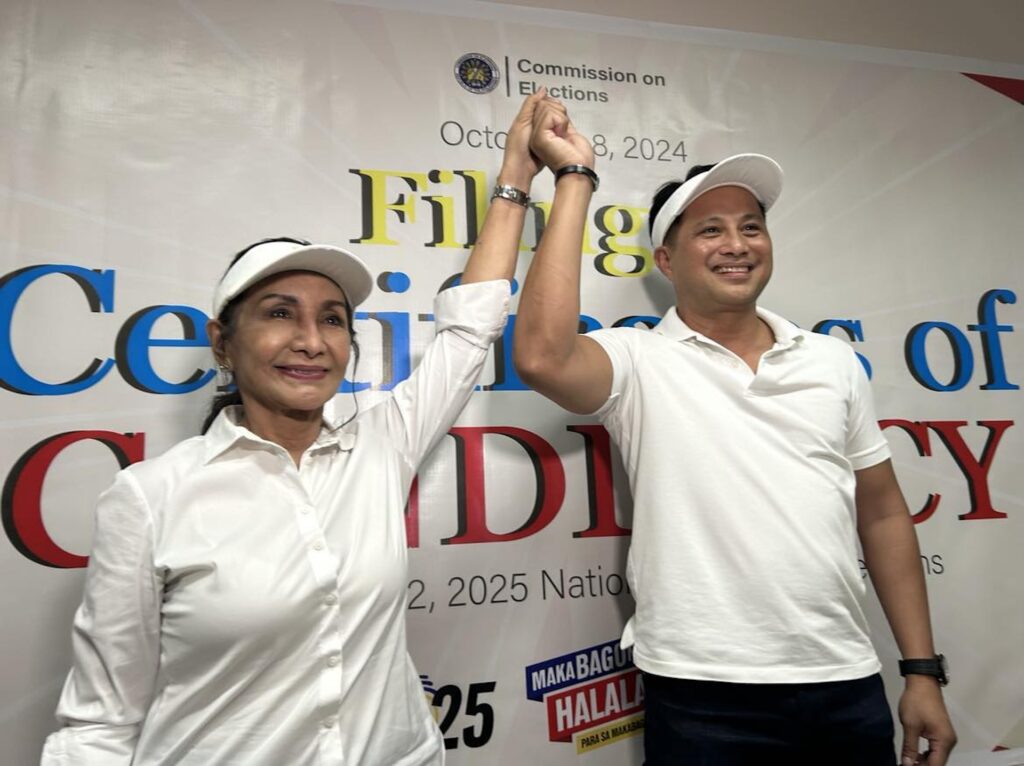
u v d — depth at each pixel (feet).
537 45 4.86
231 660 2.38
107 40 4.24
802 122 5.19
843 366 3.78
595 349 3.49
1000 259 5.32
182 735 2.42
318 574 2.51
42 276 3.96
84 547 3.81
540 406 4.44
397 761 2.68
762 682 3.04
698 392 3.50
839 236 5.09
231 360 2.86
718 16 5.22
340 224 4.38
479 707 4.09
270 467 2.73
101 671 2.45
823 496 3.34
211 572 2.42
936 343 5.08
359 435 3.07
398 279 4.40
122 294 4.05
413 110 4.58
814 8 5.40
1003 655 4.74
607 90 4.93
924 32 5.56
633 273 4.76
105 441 3.92
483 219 4.57
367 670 2.62
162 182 4.18
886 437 4.88
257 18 4.46
